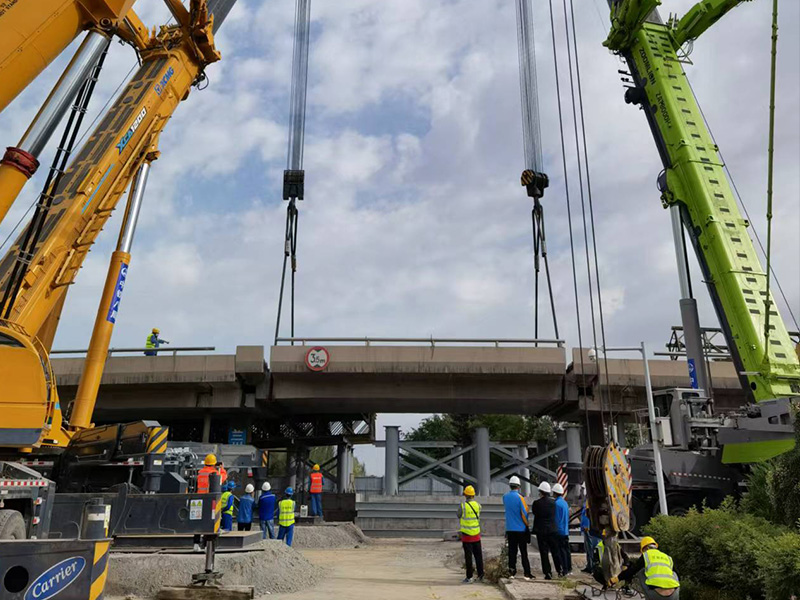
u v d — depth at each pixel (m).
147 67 15.84
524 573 14.01
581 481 26.84
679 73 21.47
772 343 18.00
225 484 22.22
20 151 10.13
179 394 35.38
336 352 33.56
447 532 33.28
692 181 19.94
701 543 11.34
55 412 11.60
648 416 18.47
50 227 12.63
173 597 11.62
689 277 20.23
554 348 33.50
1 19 10.13
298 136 36.56
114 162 14.05
